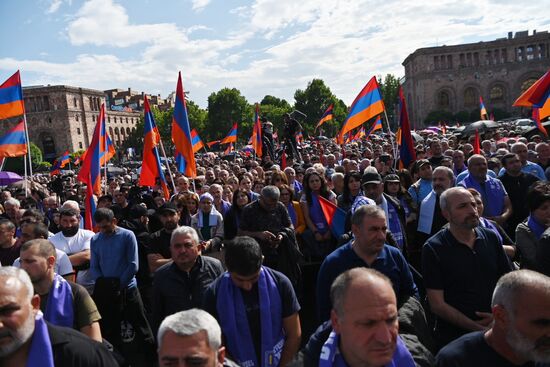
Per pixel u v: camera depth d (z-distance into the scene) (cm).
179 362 211
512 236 643
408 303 346
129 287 538
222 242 640
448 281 354
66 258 455
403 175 789
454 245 356
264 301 336
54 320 332
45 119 8888
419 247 588
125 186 1092
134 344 598
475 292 347
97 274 528
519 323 208
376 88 988
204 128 9250
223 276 351
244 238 337
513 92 8244
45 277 336
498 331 224
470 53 8344
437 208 559
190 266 412
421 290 456
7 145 952
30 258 330
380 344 200
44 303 342
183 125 803
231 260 325
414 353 272
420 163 703
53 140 8938
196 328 215
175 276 411
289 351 344
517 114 8206
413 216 618
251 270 324
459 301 350
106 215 521
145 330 541
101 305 507
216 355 222
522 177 655
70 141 8881
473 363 227
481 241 358
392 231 555
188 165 809
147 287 623
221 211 807
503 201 613
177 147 811
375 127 2341
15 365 246
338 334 232
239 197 646
